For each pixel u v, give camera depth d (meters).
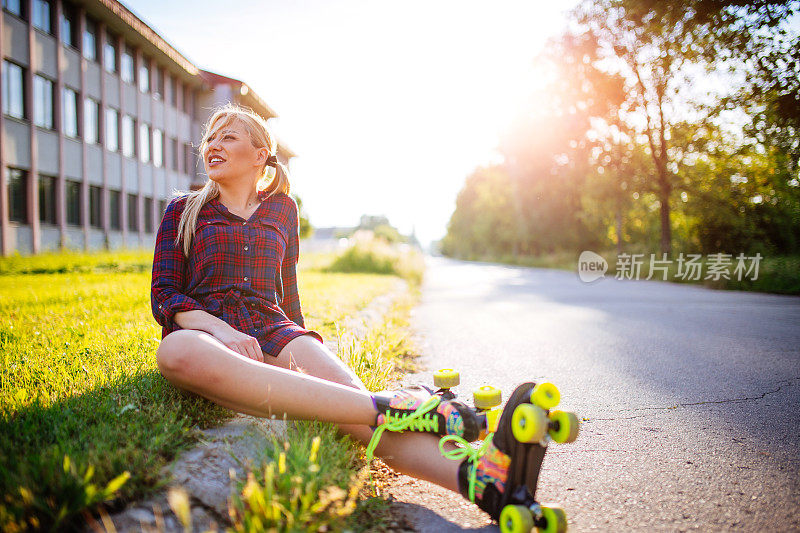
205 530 1.66
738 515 1.99
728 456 2.61
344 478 1.96
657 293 13.97
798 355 5.20
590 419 3.27
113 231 24.28
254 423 2.30
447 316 9.06
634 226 35.94
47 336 4.02
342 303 7.75
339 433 2.26
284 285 2.65
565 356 5.36
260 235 2.41
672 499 2.14
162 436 2.00
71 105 21.62
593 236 42.03
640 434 2.96
